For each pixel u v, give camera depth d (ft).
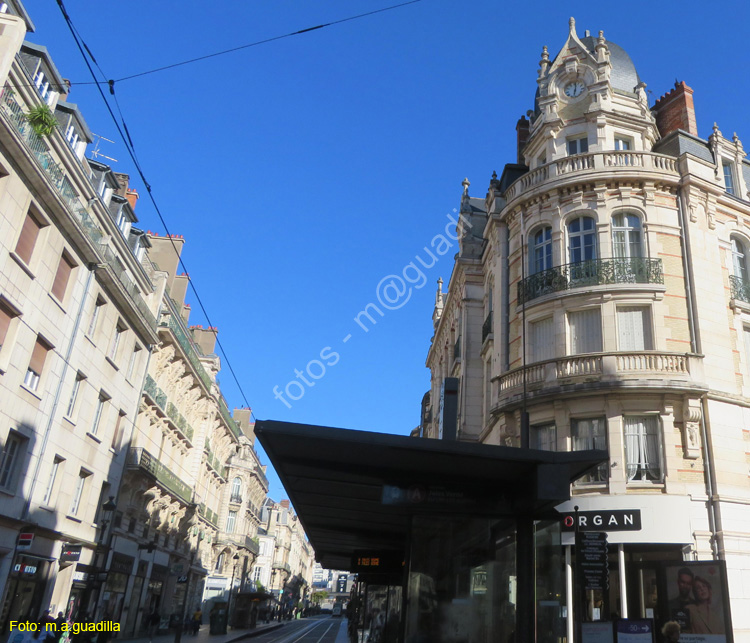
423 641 23.30
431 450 22.41
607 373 57.88
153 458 99.81
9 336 59.67
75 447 74.13
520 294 67.72
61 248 67.51
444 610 23.65
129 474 91.50
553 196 68.03
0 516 58.44
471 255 88.17
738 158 71.10
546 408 60.03
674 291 61.72
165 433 111.86
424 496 24.99
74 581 74.74
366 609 79.20
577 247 65.87
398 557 53.57
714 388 57.98
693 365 57.82
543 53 79.36
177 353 113.19
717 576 40.32
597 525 53.78
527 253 69.51
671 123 75.05
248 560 198.59
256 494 211.00
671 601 41.45
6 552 60.49
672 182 65.21
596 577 35.27
